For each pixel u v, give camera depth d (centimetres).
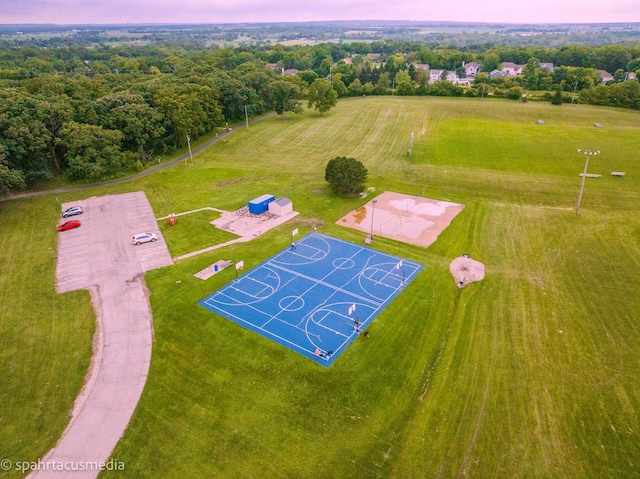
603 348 3881
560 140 9950
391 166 8656
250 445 3050
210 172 8544
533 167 8344
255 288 4825
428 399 3391
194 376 3644
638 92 12544
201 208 6919
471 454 2966
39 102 7775
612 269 5059
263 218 6531
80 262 5409
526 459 2925
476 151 9331
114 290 4831
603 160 8562
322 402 3375
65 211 6644
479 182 7731
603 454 2953
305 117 12781
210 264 5306
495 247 5628
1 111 7256
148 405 3388
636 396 3381
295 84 13362
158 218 6581
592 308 4409
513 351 3862
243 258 5441
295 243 5794
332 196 7294
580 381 3534
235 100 11644
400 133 10800
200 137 10706
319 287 4844
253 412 3297
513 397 3394
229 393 3469
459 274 5047
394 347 3928
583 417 3219
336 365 3725
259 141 10519
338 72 19412
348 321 4278
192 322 4291
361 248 5666
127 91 9569
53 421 3278
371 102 14638
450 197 7206
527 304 4494
